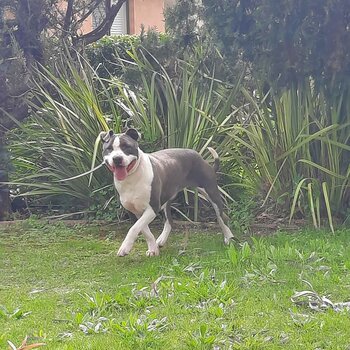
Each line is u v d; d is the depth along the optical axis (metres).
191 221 3.99
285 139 3.94
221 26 3.69
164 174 3.30
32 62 4.38
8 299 2.69
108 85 4.77
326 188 3.78
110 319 2.36
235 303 2.50
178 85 4.27
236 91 4.08
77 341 2.18
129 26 8.27
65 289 2.82
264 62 3.66
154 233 3.84
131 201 3.25
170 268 2.98
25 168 4.43
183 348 2.12
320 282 2.71
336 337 2.17
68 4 4.48
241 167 4.14
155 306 2.50
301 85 3.82
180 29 4.39
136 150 3.17
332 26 3.49
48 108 4.28
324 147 3.88
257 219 4.01
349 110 3.76
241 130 4.03
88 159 4.14
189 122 4.08
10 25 4.31
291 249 3.10
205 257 3.19
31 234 3.85
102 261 3.28
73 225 4.05
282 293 2.60
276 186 4.03
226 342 2.15
